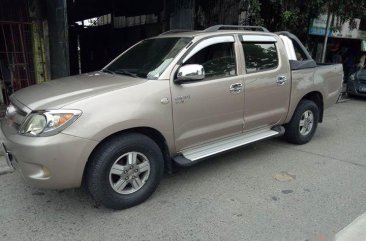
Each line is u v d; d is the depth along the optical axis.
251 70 4.57
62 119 3.06
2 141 3.50
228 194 3.98
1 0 6.73
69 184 3.20
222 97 4.17
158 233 3.21
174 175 4.48
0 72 7.05
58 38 6.76
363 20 15.59
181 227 3.31
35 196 3.86
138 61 4.28
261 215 3.53
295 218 3.48
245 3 9.47
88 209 3.61
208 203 3.77
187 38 4.13
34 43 7.17
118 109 3.31
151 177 3.70
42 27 7.14
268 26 10.01
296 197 3.93
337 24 12.24
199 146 4.19
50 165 3.05
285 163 4.96
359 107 9.66
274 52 4.93
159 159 3.72
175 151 3.92
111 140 3.37
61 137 3.04
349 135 6.57
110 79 3.86
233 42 4.39
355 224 3.36
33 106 3.24
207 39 4.12
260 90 4.65
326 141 6.11
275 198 3.90
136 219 3.44
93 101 3.22
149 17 10.91
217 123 4.23
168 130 3.71
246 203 3.78
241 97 4.41
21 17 6.99
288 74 5.06
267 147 5.64
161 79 3.65
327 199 3.90
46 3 6.89
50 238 3.12
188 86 3.83
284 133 5.61
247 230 3.27
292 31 10.87
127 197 3.56
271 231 3.26
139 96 3.46
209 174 4.52
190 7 8.73
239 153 5.33
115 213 3.54
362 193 4.06
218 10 10.03
